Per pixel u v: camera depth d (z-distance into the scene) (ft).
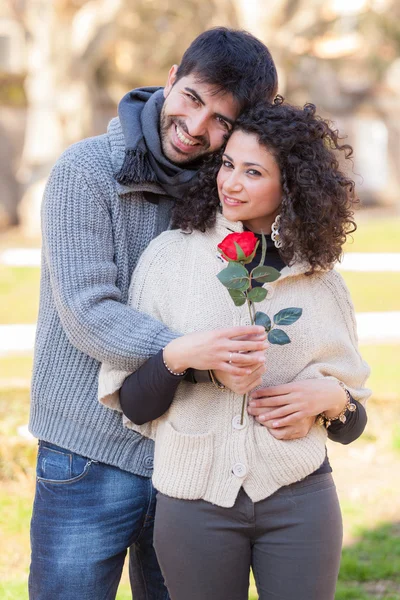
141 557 10.78
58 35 64.18
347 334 9.74
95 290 9.20
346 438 9.62
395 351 30.73
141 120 9.91
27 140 67.67
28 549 16.02
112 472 9.89
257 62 9.45
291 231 9.08
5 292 40.22
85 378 9.82
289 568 8.80
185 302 9.21
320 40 80.53
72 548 9.77
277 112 8.95
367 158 94.63
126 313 9.09
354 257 52.03
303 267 9.28
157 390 8.79
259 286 9.18
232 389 8.68
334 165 9.17
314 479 9.09
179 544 8.91
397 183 96.02
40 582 9.85
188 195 9.59
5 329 32.73
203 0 73.56
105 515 9.86
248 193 9.01
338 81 91.91
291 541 8.81
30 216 66.64
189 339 8.57
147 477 10.07
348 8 80.59
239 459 8.84
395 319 35.78
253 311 8.94
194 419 9.04
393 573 15.65
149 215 9.94
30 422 10.25
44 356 9.96
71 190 9.49
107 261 9.52
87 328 9.04
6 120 75.61
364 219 78.74
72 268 9.27
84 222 9.45
